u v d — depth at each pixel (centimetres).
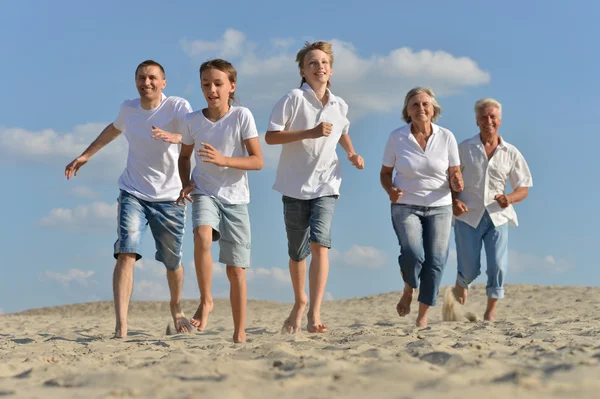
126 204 538
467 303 1255
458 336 460
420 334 483
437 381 241
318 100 538
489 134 670
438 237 584
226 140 476
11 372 341
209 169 472
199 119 482
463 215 676
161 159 540
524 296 1347
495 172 670
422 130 593
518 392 218
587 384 229
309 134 511
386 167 605
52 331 732
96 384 262
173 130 543
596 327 529
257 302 1792
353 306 1484
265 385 247
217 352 382
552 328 524
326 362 301
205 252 459
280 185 543
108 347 452
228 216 470
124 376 270
